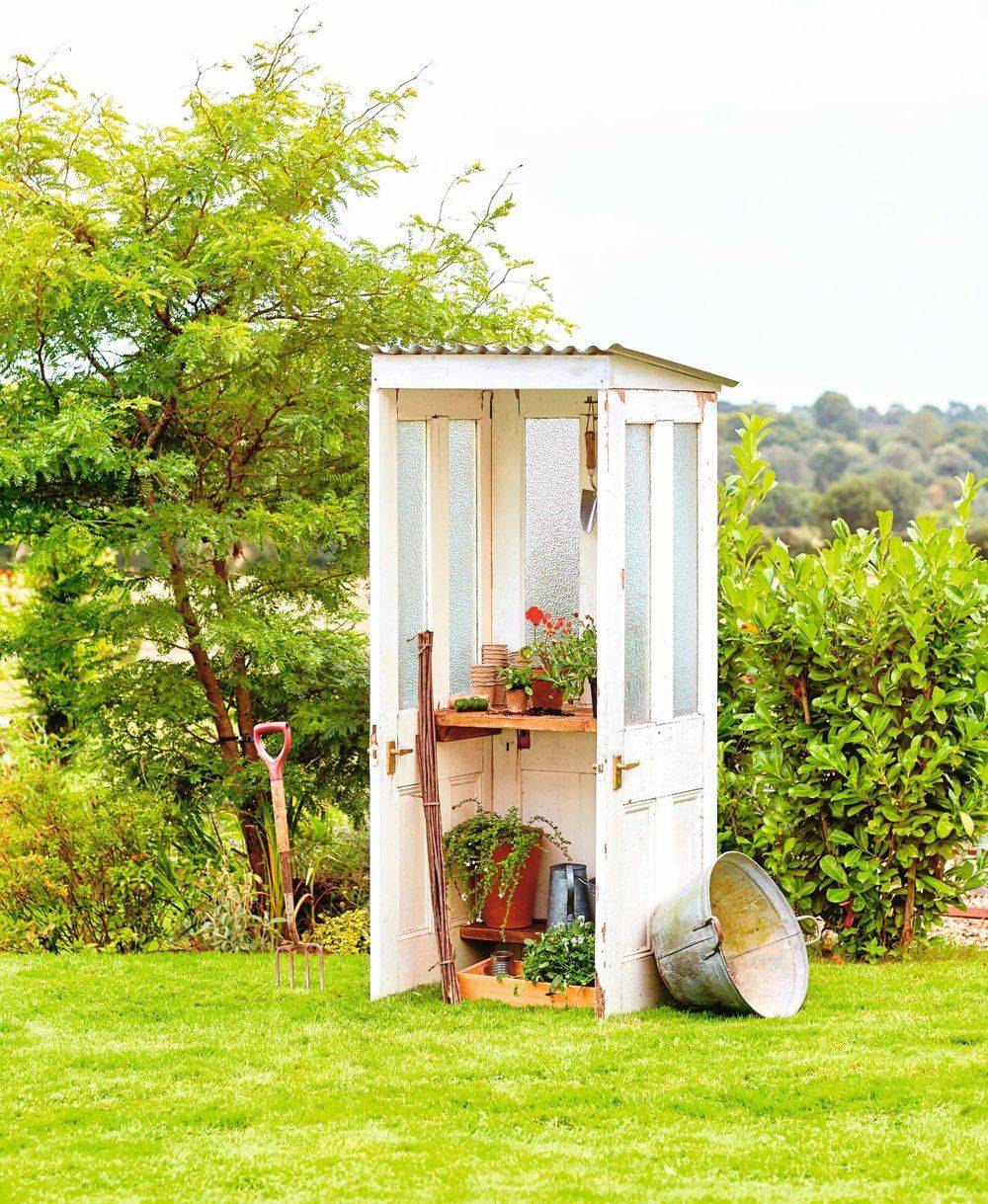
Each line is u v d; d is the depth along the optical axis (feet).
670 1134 16.21
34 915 30.04
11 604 36.60
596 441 24.20
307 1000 22.91
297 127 32.27
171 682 32.37
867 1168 14.88
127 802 30.78
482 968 23.34
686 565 23.00
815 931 25.94
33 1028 21.54
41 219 28.63
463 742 24.58
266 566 33.55
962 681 24.94
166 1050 20.07
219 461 32.76
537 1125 16.67
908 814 24.91
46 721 37.27
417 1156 15.66
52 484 31.09
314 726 31.45
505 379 21.33
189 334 29.17
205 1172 15.29
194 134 30.99
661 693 22.22
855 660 24.95
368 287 31.99
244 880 30.89
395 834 22.90
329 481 33.17
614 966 21.08
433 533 23.66
